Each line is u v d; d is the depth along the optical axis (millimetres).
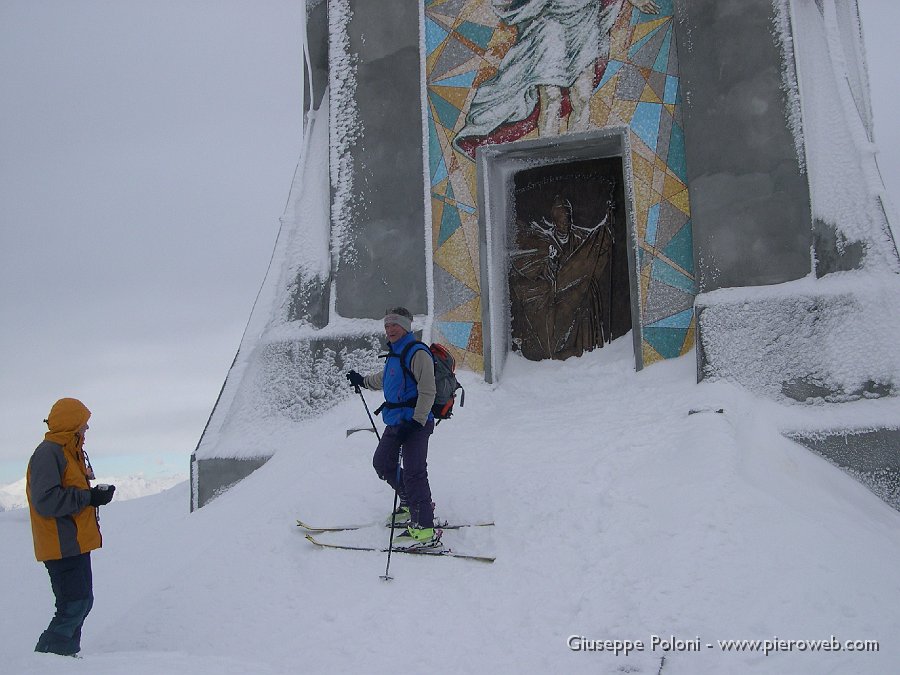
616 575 5355
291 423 9172
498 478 6863
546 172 10000
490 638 4992
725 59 8648
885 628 4613
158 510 11023
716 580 5098
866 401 7441
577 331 9609
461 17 9719
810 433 7348
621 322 9484
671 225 8844
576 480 6562
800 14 8922
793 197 8250
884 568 5188
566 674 4578
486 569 5691
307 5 10664
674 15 8969
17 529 9734
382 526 6383
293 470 7980
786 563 5168
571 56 9312
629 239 8922
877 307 7602
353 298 9570
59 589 4797
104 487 4926
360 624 5238
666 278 8805
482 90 9562
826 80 8570
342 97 9984
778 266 8211
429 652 4898
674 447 6793
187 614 5562
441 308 9445
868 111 8984
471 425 8328
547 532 5965
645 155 8977
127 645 5359
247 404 9406
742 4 8641
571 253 9766
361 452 7734
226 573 5957
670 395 7941
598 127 9141
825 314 7773
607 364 9102
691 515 5703
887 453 7156
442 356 6152
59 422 4922
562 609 5164
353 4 10070
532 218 10000
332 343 9328
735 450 6543
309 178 10242
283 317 9742
